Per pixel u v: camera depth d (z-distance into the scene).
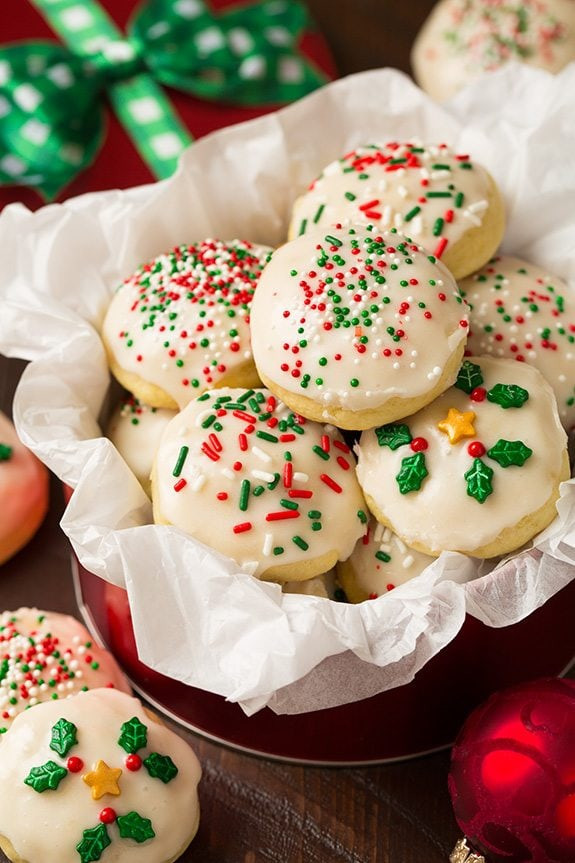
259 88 0.64
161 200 0.50
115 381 0.49
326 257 0.44
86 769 0.42
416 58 0.66
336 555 0.43
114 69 0.64
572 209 0.50
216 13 0.66
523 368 0.45
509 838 0.42
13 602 0.51
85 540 0.43
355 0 0.69
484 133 0.51
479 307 0.47
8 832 0.42
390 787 0.46
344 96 0.53
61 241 0.49
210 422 0.44
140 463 0.47
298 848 0.45
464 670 0.45
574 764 0.41
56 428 0.46
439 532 0.42
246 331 0.46
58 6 0.66
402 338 0.42
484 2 0.64
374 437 0.44
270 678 0.41
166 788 0.43
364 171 0.48
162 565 0.42
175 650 0.43
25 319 0.48
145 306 0.47
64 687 0.46
